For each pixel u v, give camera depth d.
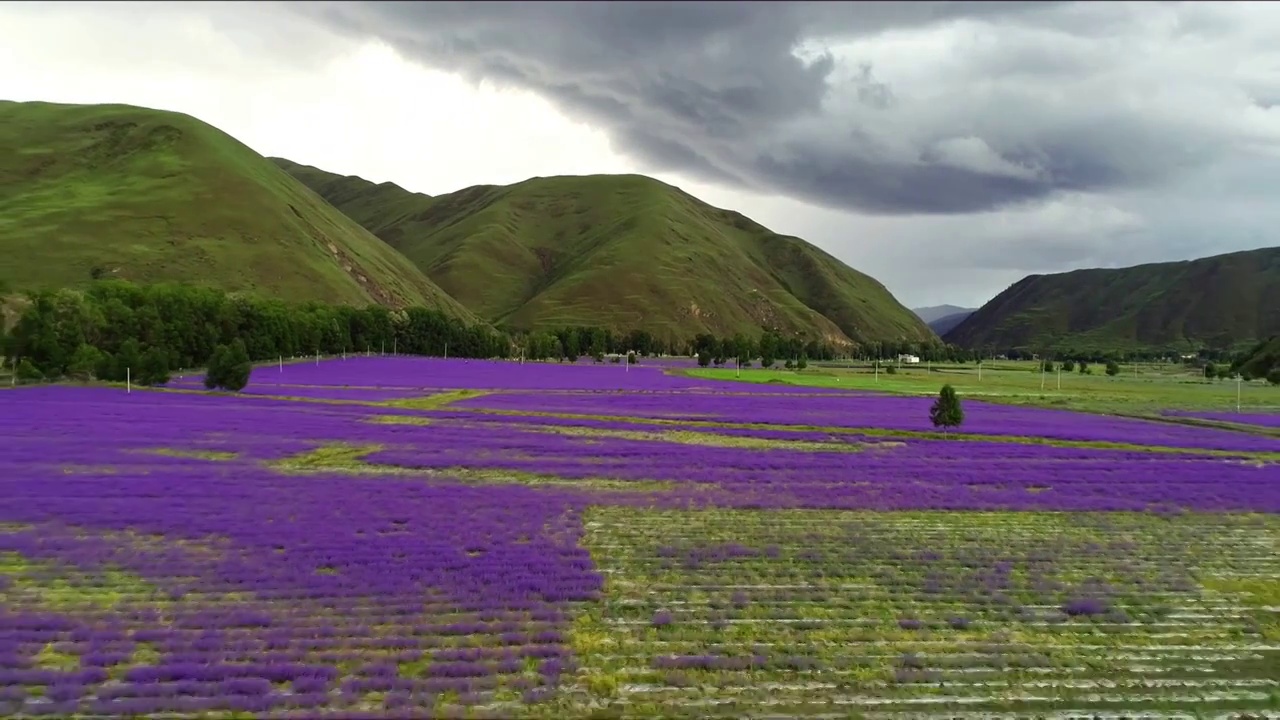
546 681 16.61
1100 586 24.08
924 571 25.30
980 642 19.64
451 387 96.69
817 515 32.97
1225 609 22.55
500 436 53.41
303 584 21.94
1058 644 19.75
